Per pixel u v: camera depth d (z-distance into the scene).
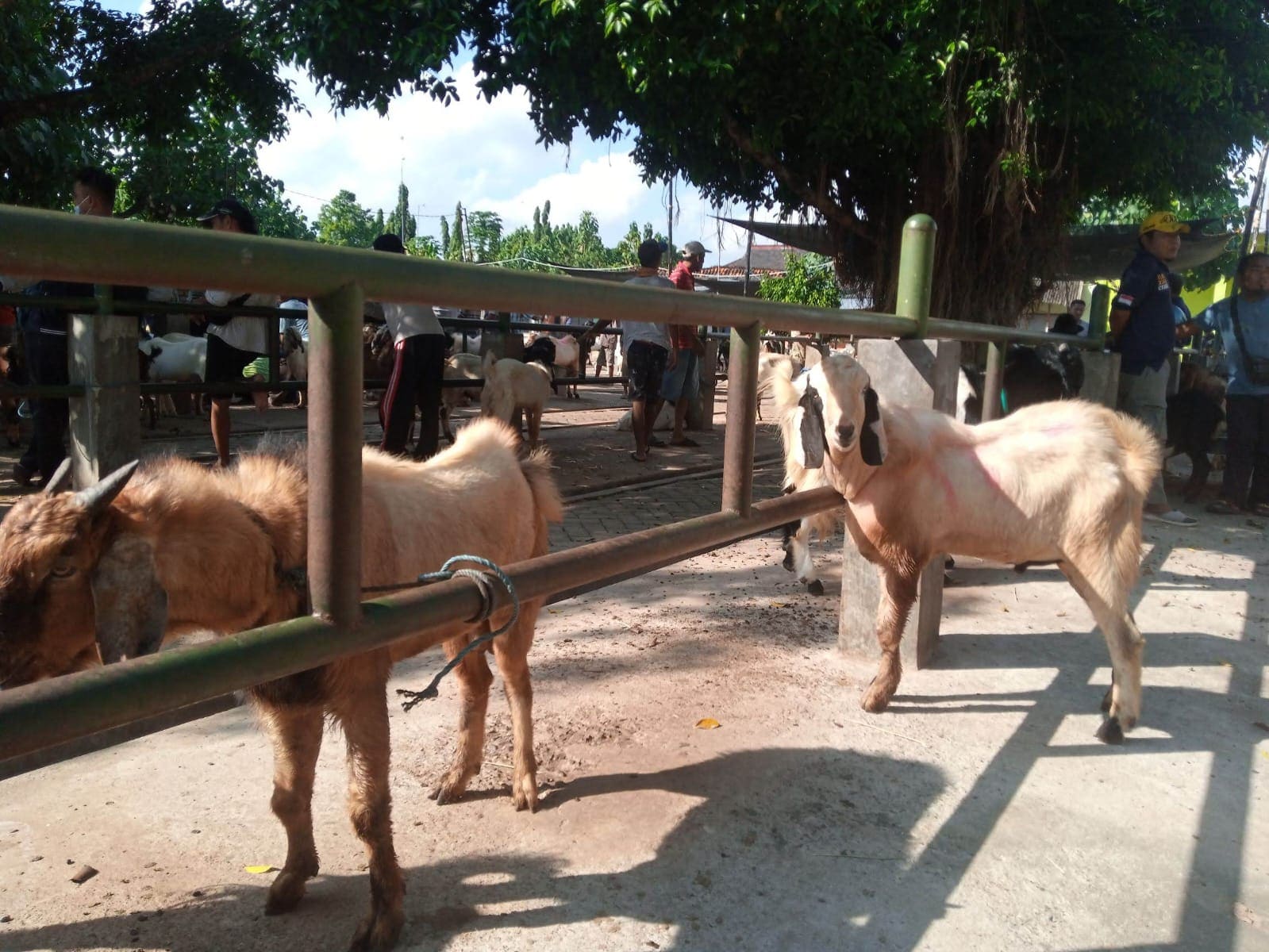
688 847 2.94
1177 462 11.38
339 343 1.77
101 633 1.88
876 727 3.86
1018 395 7.47
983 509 3.83
